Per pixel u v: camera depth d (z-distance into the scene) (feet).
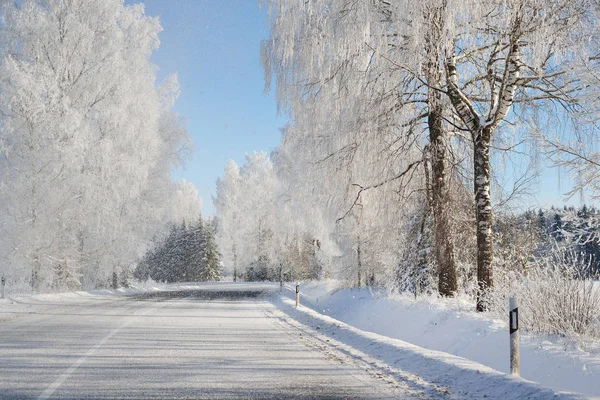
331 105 52.95
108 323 40.45
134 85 90.58
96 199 80.69
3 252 73.46
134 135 90.07
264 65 57.06
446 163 53.78
